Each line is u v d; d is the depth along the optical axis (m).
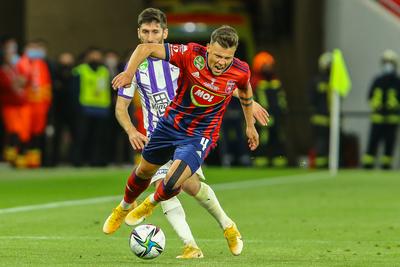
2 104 66.06
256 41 86.38
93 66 66.25
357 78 73.75
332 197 46.31
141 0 82.06
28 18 80.44
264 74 69.81
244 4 80.62
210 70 24.48
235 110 70.56
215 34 24.22
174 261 25.56
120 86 23.95
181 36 72.62
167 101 26.12
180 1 74.06
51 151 69.75
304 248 28.80
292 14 85.94
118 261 25.56
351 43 74.06
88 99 66.00
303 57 84.69
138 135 26.19
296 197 46.28
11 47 65.19
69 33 81.06
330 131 69.50
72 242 29.72
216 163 72.31
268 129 70.06
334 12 74.56
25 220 35.78
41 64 65.56
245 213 39.12
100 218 36.62
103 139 67.25
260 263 25.47
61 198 45.06
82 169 66.00
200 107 24.73
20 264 24.95
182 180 24.34
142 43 25.42
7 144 68.44
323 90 69.19
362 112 72.19
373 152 69.19
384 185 53.56
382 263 25.75
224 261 25.72
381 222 35.97
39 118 65.94
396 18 73.75
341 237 31.56
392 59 68.50
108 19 81.88
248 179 58.12
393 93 68.31
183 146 24.69
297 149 81.44
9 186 51.50
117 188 50.69
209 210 25.70
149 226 25.16
